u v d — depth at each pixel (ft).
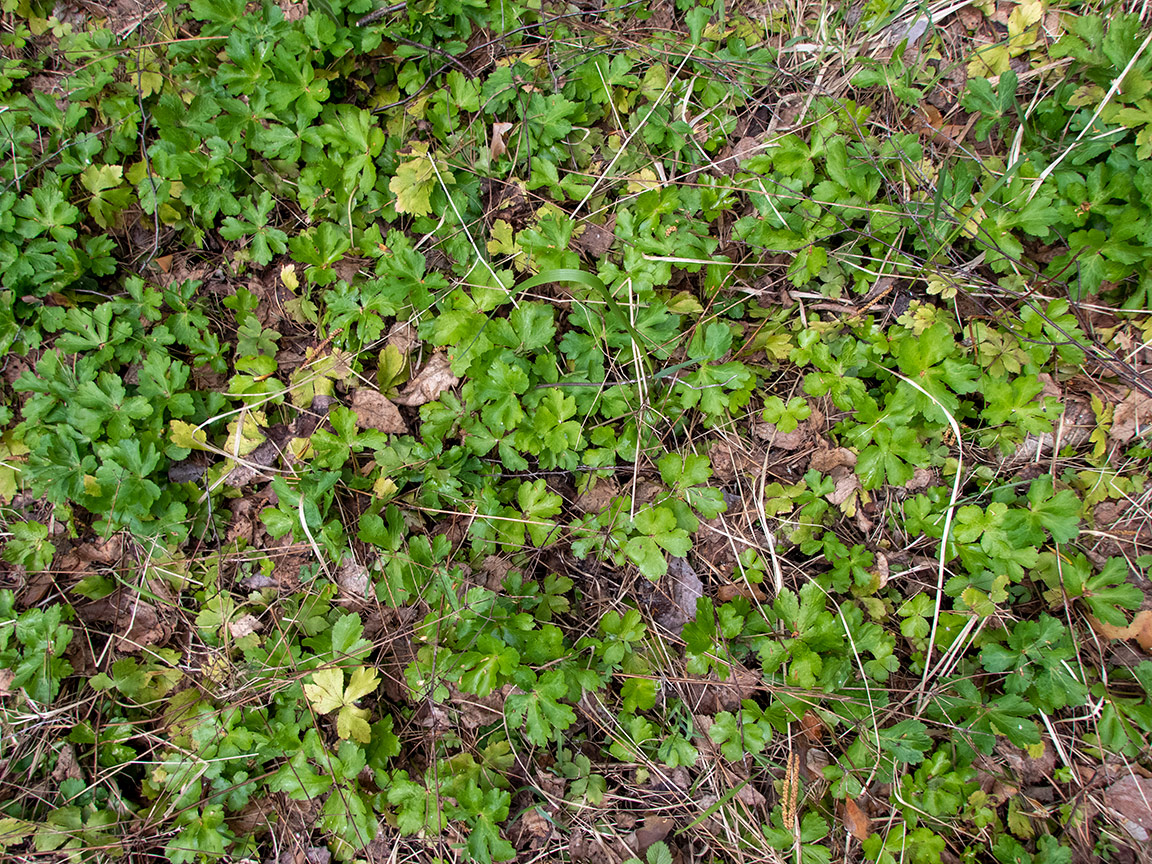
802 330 1.86
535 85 1.96
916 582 1.81
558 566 1.82
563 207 1.96
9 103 1.89
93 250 1.85
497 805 1.64
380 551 1.75
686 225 1.90
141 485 1.71
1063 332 1.76
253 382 1.82
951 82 1.99
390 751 1.67
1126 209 1.77
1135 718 1.70
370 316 1.83
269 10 1.84
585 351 1.83
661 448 1.84
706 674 1.75
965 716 1.71
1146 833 1.68
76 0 1.97
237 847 1.66
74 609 1.75
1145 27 1.87
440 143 1.94
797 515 1.83
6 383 1.81
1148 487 1.82
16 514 1.78
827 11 2.00
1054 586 1.76
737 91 1.98
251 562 1.78
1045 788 1.73
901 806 1.68
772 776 1.73
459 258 1.88
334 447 1.76
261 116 1.86
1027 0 1.96
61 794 1.66
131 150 1.90
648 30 2.00
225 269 1.92
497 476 1.82
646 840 1.70
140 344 1.81
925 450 1.76
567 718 1.62
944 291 1.85
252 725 1.70
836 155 1.83
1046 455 1.84
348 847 1.67
